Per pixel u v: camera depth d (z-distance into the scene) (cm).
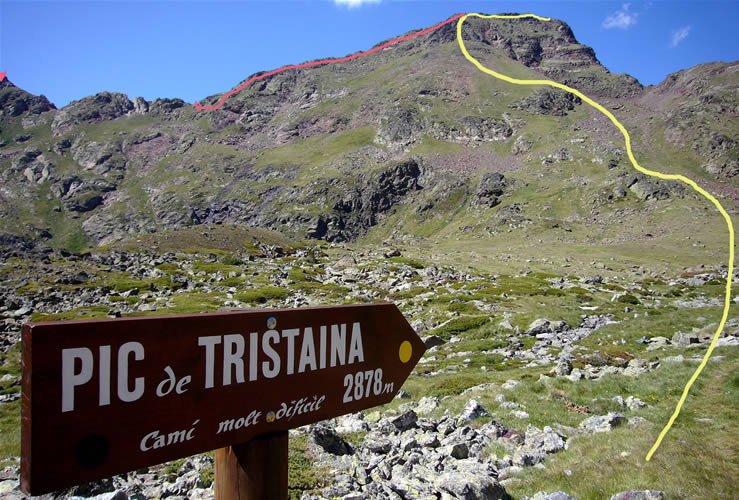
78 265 7931
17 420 2491
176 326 365
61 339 314
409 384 2747
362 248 13650
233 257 9750
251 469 418
